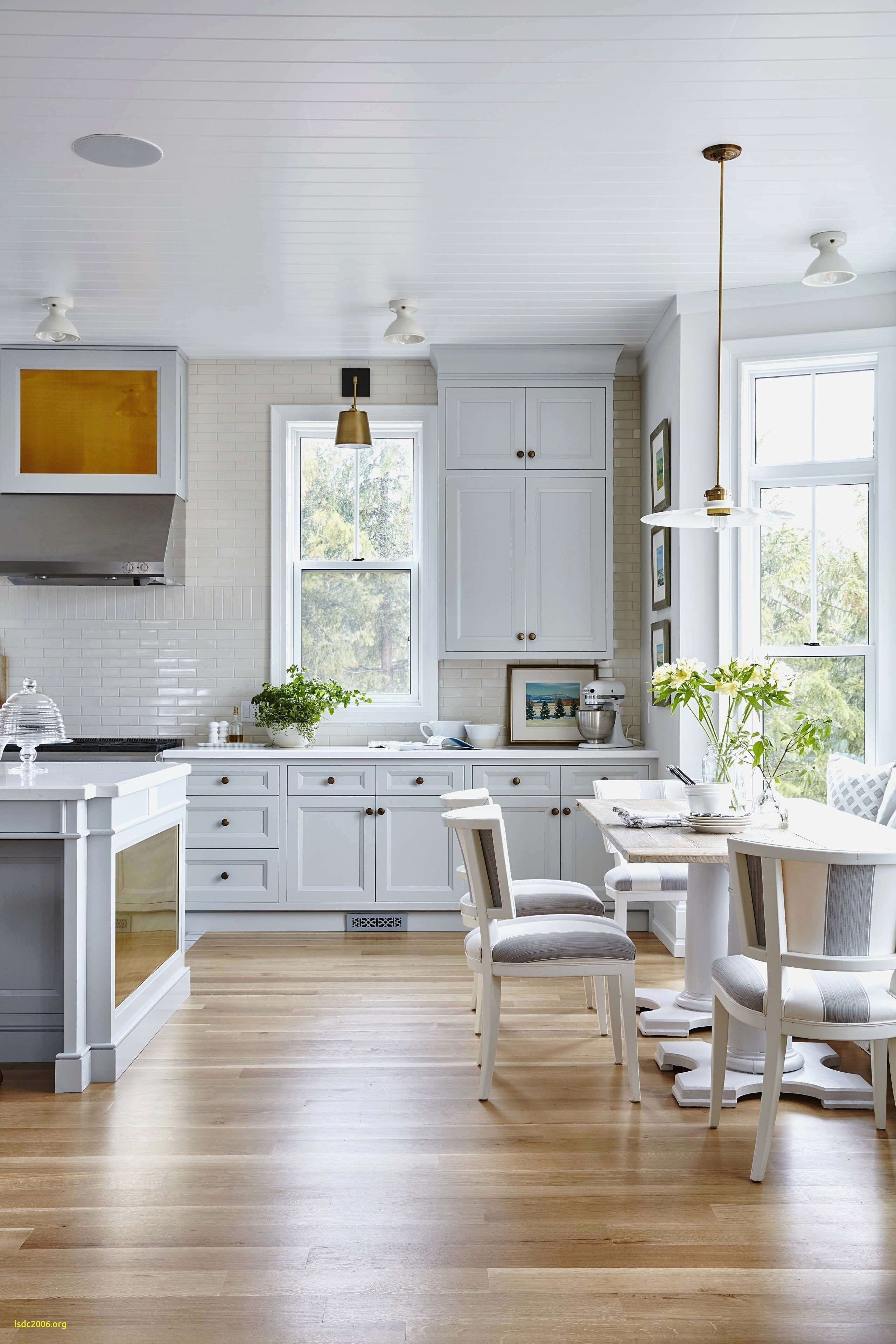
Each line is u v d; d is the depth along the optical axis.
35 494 5.43
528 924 3.23
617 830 3.26
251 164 3.43
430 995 4.14
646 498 5.55
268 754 5.18
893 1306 2.05
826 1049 3.47
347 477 5.80
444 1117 2.94
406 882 5.22
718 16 2.64
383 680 5.79
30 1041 3.40
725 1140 2.79
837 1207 2.43
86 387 5.42
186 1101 3.05
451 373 5.46
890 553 4.32
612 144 3.31
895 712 4.32
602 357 5.45
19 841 3.37
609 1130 2.85
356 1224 2.34
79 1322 1.98
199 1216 2.38
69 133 3.22
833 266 3.88
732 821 3.18
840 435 4.50
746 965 2.80
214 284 4.57
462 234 4.04
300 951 4.86
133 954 3.49
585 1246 2.25
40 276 4.47
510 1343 1.92
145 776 3.54
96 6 2.57
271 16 2.63
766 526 4.64
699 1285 2.11
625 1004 3.06
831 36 2.74
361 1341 1.92
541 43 2.76
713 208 3.81
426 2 2.58
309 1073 3.28
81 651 5.73
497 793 5.23
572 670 5.72
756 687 3.27
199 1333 1.95
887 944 2.52
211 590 5.73
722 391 4.65
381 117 3.13
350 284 4.57
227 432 5.72
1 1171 2.61
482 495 5.45
